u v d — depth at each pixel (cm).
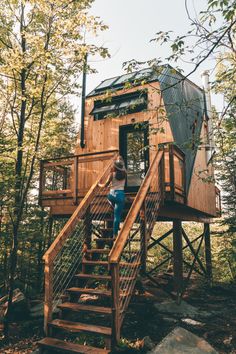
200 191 1191
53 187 1702
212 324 726
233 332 671
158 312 805
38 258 1224
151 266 1588
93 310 536
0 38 948
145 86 1027
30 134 1044
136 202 627
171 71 562
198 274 1382
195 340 568
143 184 684
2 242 1084
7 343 627
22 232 1086
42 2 804
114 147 1062
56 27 816
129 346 541
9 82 978
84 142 1125
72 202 955
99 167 1070
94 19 782
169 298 938
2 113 1098
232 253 1269
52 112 1353
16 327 711
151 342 581
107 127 1089
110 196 714
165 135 982
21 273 1258
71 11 854
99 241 724
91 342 583
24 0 833
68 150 1853
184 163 933
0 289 1084
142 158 1022
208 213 1301
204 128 1306
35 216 1258
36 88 858
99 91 1166
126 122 1051
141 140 1038
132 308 824
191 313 806
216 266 1552
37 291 1139
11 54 838
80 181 1096
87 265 665
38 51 811
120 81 1164
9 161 1230
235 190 1423
